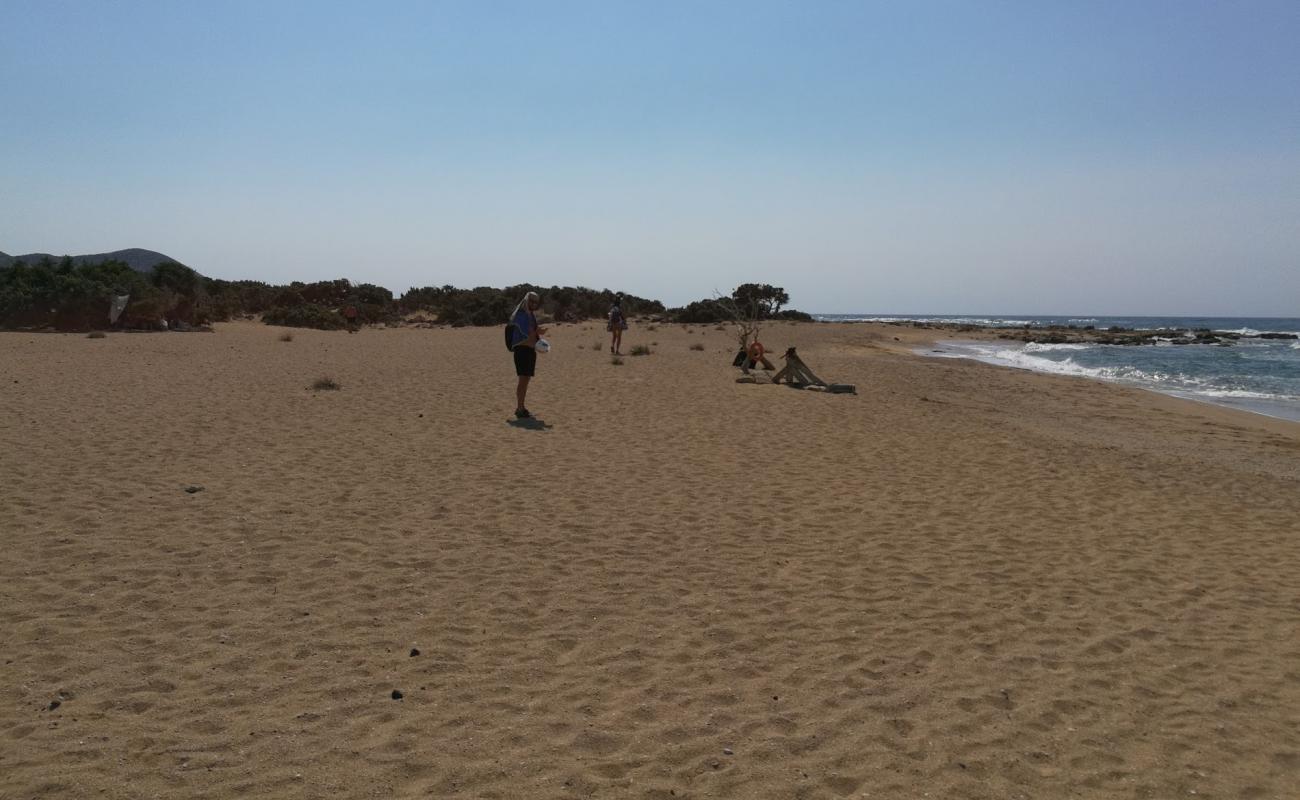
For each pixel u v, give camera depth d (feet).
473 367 72.33
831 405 57.06
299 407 47.19
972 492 34.58
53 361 69.05
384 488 30.76
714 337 148.46
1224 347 195.83
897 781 13.85
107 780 12.73
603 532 26.76
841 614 21.03
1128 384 104.53
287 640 18.03
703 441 42.29
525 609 20.42
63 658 16.69
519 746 14.37
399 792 12.82
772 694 16.74
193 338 103.71
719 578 23.17
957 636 19.99
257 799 12.44
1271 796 13.93
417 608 20.13
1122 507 33.50
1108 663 18.89
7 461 31.76
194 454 34.53
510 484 32.09
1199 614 22.15
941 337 216.95
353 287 192.65
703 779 13.66
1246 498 36.76
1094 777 14.29
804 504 31.32
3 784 12.45
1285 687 17.98
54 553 22.36
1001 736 15.48
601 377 66.80
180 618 18.85
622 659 17.98
